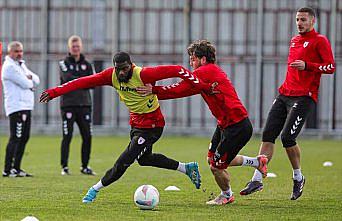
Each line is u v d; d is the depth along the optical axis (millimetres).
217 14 60250
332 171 34406
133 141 22797
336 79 58188
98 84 22438
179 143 52812
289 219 20375
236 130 22484
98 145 50781
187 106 60000
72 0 60938
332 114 57688
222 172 23109
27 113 32156
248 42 60188
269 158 24859
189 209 22047
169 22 60531
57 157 41562
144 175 32344
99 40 60906
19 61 32375
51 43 60875
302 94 24281
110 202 23484
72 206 22500
